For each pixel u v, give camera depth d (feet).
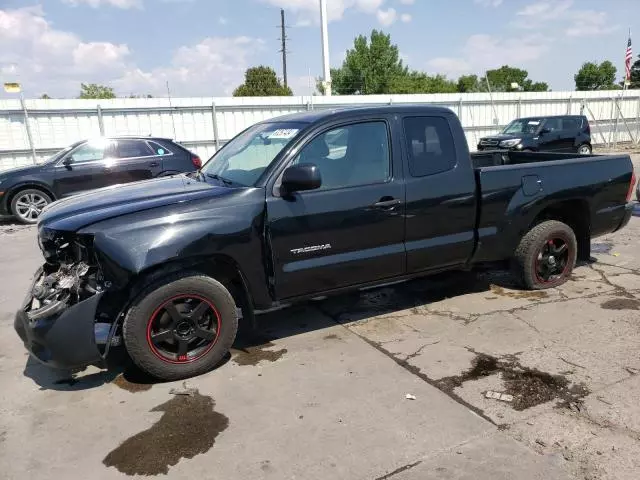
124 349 13.94
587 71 217.77
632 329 14.05
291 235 12.82
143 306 11.50
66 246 11.73
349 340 14.15
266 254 12.69
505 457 8.96
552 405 10.52
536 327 14.43
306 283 13.26
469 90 237.25
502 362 12.47
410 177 14.24
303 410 10.70
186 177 15.51
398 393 11.21
